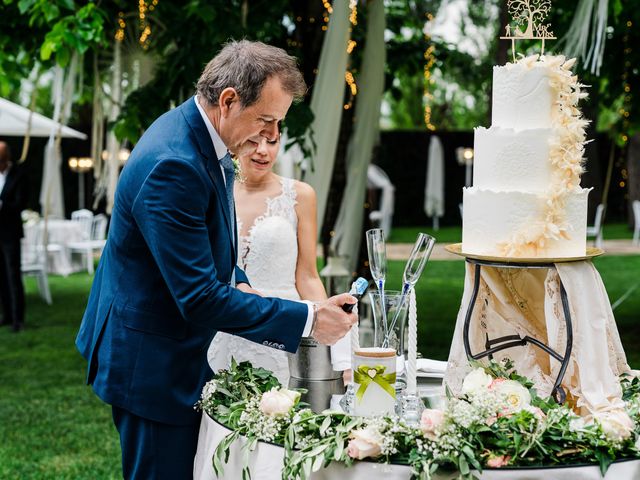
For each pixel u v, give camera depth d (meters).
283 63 1.98
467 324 2.19
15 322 8.13
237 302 1.95
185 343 2.09
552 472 1.67
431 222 20.92
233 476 1.92
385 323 2.07
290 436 1.78
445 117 25.55
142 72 5.48
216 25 4.93
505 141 2.10
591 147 19.02
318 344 2.22
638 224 16.45
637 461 1.73
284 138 5.55
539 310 2.27
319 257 13.72
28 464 4.42
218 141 2.03
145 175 1.95
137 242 2.03
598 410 1.99
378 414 1.88
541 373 2.29
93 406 5.62
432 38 7.26
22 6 4.92
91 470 4.34
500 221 2.10
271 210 3.04
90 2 5.03
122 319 2.05
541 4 2.18
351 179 5.33
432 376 2.52
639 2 5.82
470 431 1.69
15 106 8.70
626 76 6.49
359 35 5.69
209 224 2.04
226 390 2.09
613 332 2.16
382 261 2.08
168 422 2.07
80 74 5.31
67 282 11.90
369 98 5.27
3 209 7.91
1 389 6.04
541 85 2.09
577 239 2.10
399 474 1.68
